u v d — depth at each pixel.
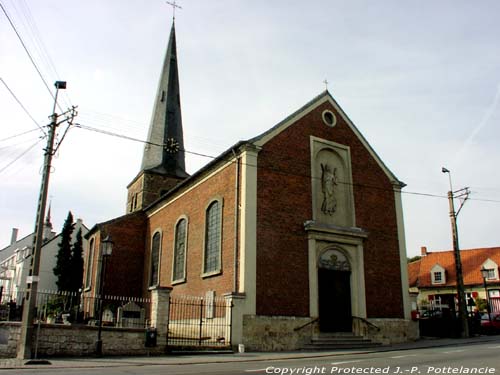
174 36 45.81
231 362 13.85
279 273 20.22
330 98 25.09
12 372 10.93
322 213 22.70
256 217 20.30
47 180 15.87
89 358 14.72
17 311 19.19
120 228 32.12
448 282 44.78
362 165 25.00
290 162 22.20
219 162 23.05
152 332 16.28
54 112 16.38
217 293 21.20
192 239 25.00
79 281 37.78
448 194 27.84
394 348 19.14
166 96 42.97
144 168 40.75
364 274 23.00
